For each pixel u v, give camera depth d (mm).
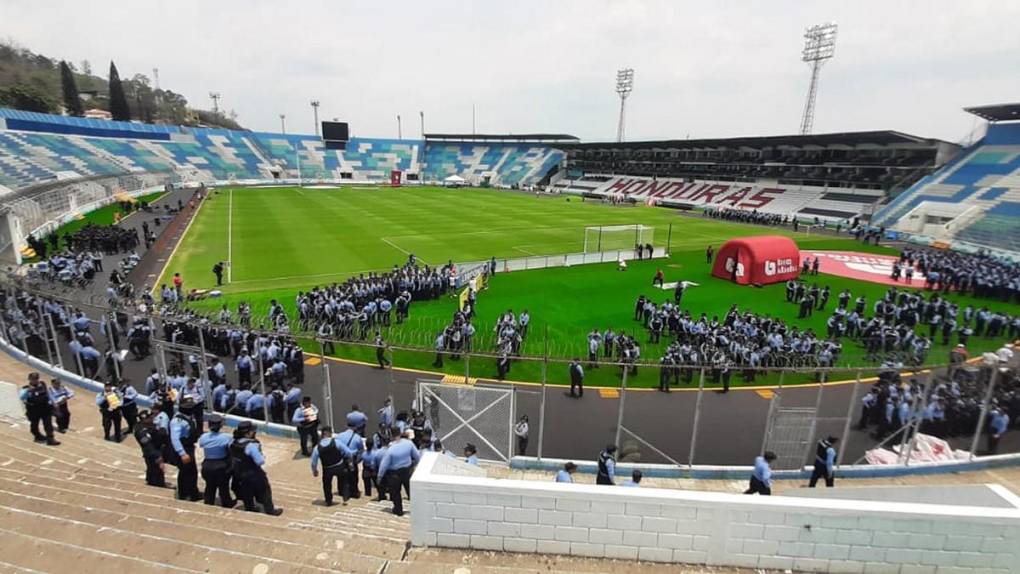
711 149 91750
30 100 92938
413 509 6008
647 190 98188
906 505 5570
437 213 67312
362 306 25359
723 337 20500
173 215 55281
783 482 12570
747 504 5609
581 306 28766
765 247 34406
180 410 10141
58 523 6098
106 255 36781
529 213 70312
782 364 20078
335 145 131000
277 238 45969
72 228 46062
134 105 167875
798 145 75062
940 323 26281
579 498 5730
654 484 12391
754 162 85812
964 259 40688
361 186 109125
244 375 16906
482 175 126500
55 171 63812
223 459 8578
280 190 92812
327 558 5609
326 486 9500
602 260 41438
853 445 14898
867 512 5535
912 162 67500
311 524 7605
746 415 16719
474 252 43469
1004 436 14797
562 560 5840
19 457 10703
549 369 19953
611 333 20984
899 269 36562
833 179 75812
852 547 5641
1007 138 62219
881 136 63312
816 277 37469
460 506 5926
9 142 65625
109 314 19312
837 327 24188
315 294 24922
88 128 87375
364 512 8930
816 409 12906
